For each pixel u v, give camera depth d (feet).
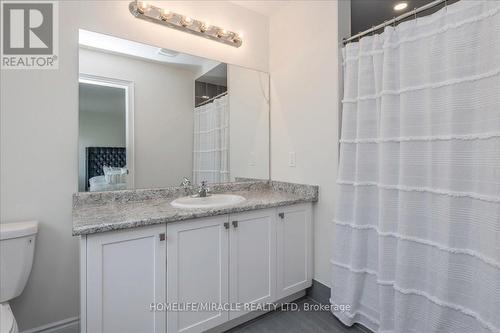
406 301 4.89
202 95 7.21
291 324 6.01
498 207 3.83
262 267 5.97
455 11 4.30
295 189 7.38
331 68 6.45
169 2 6.57
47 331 5.16
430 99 4.62
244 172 7.90
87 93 5.63
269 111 8.32
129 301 4.37
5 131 4.85
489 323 3.91
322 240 6.77
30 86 5.05
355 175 5.78
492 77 3.93
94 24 5.69
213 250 5.24
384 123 5.17
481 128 4.06
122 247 4.31
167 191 6.66
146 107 6.40
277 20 8.02
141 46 6.29
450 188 4.37
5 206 4.85
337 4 6.29
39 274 5.10
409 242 4.86
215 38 7.24
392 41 5.13
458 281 4.35
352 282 5.76
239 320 5.90
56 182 5.29
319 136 6.79
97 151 5.74
